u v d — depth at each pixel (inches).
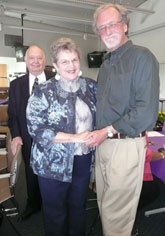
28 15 276.4
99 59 334.6
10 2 240.5
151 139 85.0
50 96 49.8
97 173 59.4
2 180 73.3
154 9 225.9
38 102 49.8
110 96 49.9
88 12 263.0
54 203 56.3
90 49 361.7
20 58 279.4
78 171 55.6
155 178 97.6
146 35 243.1
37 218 82.7
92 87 55.6
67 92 50.6
